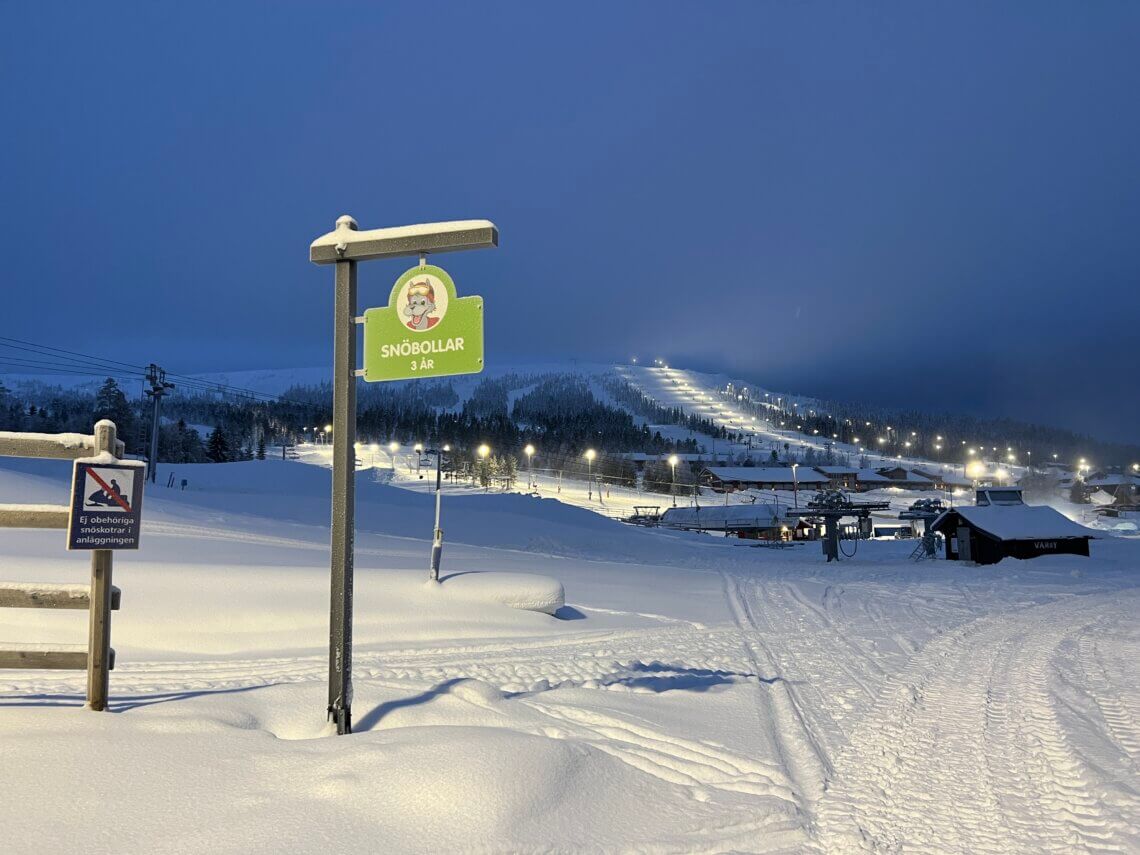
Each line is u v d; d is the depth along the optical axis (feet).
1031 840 15.24
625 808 15.52
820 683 30.30
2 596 17.99
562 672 30.27
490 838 13.41
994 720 24.53
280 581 41.09
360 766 15.16
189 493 122.01
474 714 20.45
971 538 122.72
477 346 18.67
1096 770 19.39
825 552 127.95
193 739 16.39
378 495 171.01
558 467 509.35
